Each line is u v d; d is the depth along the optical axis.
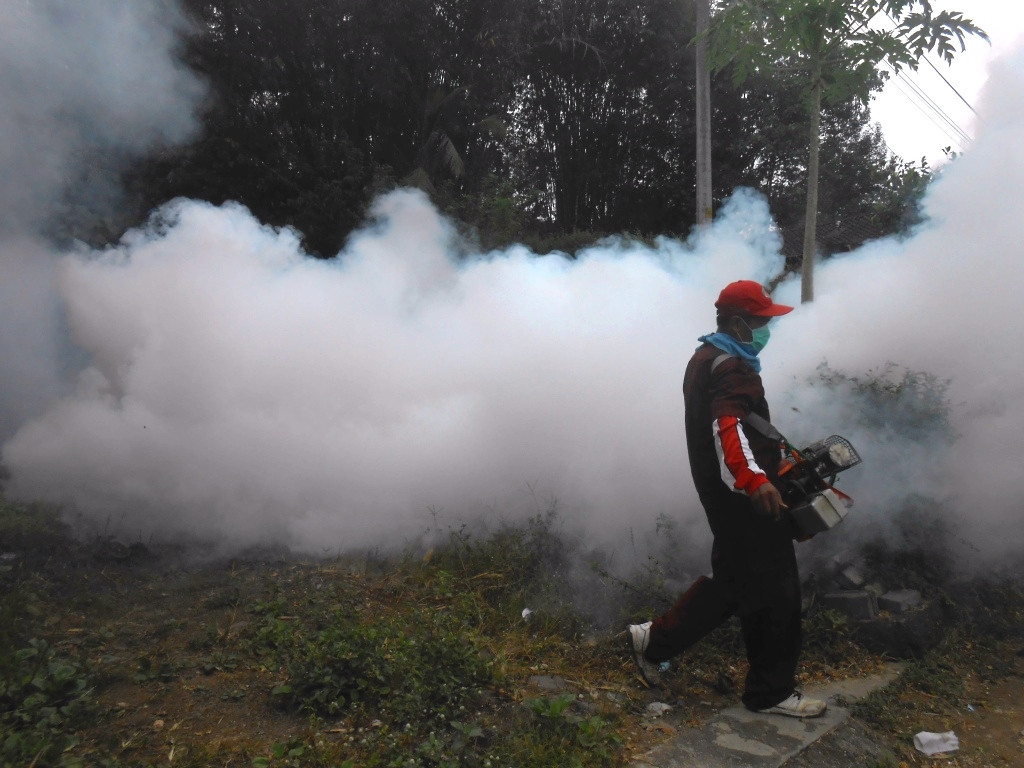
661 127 20.20
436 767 2.57
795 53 5.54
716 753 2.81
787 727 2.99
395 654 3.10
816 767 2.78
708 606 3.07
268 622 3.51
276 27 11.86
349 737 2.72
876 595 3.76
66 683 2.81
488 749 2.71
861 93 5.59
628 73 19.56
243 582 4.02
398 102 13.92
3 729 2.49
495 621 3.69
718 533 2.99
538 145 20.44
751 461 2.79
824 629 3.59
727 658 3.50
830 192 18.36
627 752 2.80
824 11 5.20
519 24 14.65
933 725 3.13
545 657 3.44
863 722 3.09
